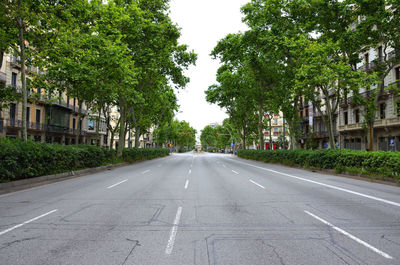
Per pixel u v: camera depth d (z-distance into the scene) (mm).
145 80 26031
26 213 6020
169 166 23109
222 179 12922
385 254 3668
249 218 5566
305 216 5727
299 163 20656
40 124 32594
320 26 18688
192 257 3582
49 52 13359
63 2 12609
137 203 7129
